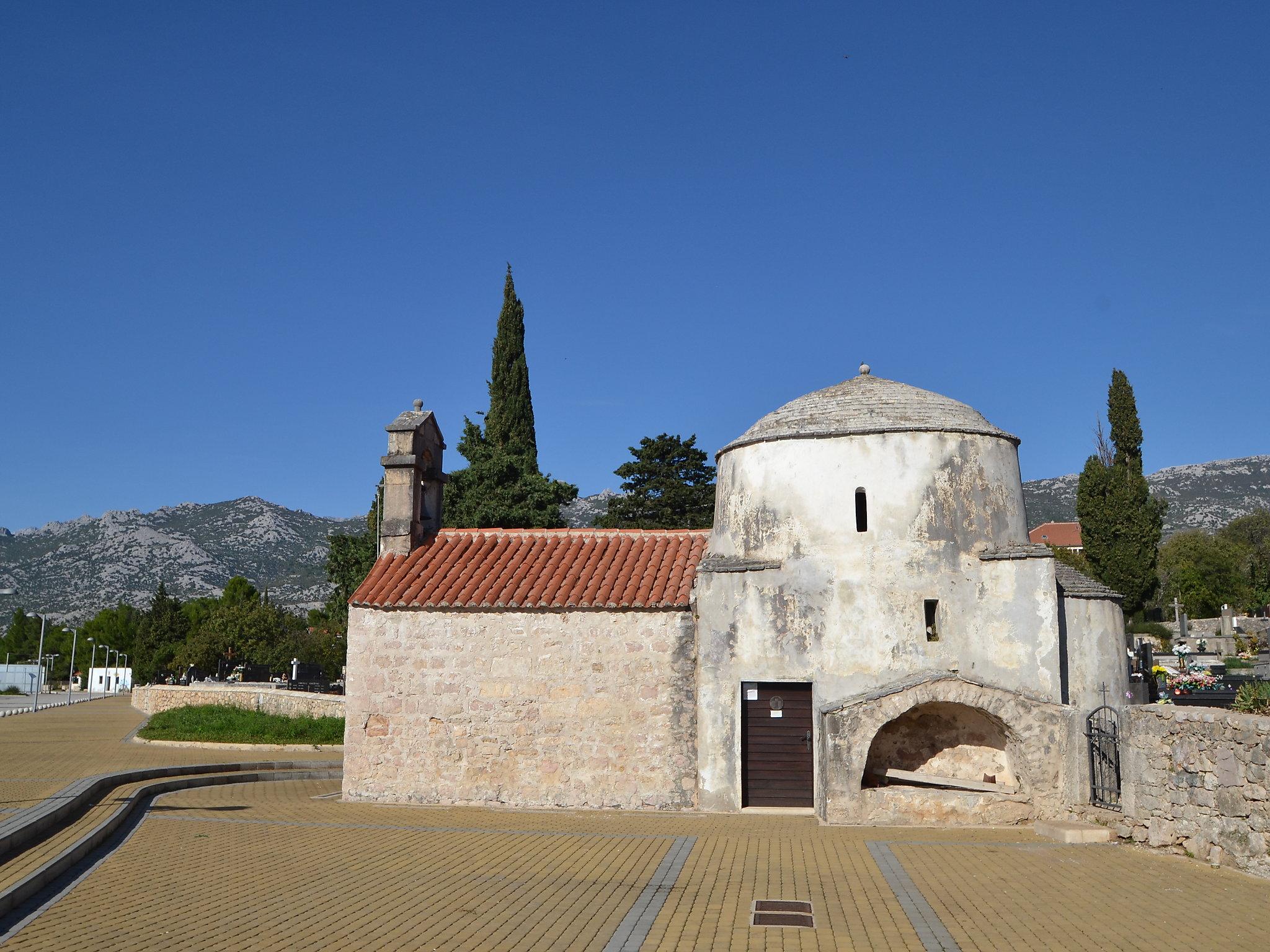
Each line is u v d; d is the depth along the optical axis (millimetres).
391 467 24062
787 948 10281
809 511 19922
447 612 21078
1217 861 13977
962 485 19719
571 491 48031
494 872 13906
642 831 17469
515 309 53156
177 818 18109
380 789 20828
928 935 10766
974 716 19656
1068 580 21828
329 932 10703
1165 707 15578
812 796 19609
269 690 47188
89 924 10672
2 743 37000
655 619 20469
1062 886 13008
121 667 117812
